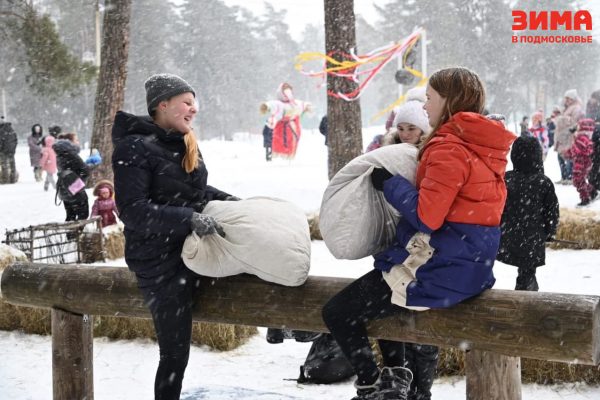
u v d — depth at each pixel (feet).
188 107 10.51
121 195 10.18
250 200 11.17
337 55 44.19
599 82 240.53
